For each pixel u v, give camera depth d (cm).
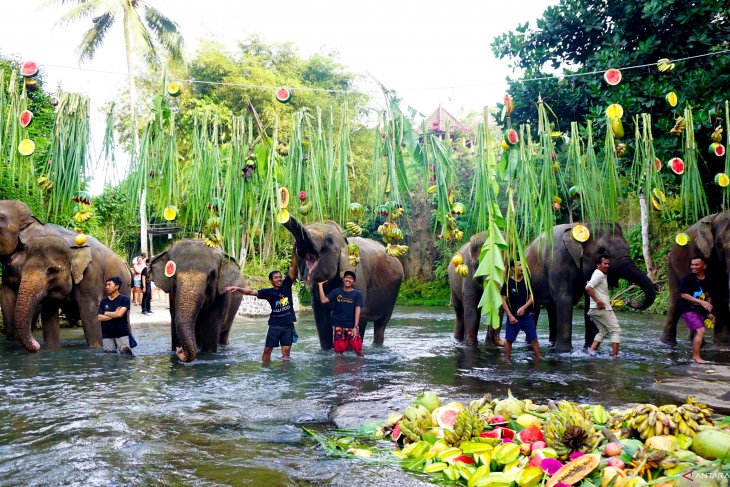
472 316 1101
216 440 470
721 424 396
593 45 1281
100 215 2039
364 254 1088
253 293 918
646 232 1809
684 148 788
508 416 440
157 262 976
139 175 589
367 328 1547
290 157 605
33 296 980
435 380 732
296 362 893
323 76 3125
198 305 915
